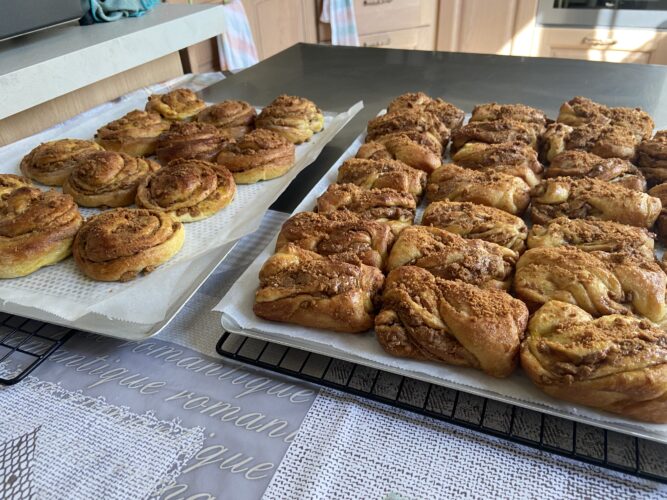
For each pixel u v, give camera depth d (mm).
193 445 263
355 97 699
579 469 248
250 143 535
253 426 273
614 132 488
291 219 406
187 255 425
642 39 1173
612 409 264
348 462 253
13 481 248
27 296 370
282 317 327
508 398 277
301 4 1296
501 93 674
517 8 1264
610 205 393
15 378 299
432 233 380
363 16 1317
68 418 279
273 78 780
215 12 863
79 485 246
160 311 350
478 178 450
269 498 238
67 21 688
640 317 305
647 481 241
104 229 411
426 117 550
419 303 308
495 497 237
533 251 349
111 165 504
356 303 319
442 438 265
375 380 301
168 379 303
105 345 330
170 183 475
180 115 641
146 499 239
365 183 469
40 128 668
